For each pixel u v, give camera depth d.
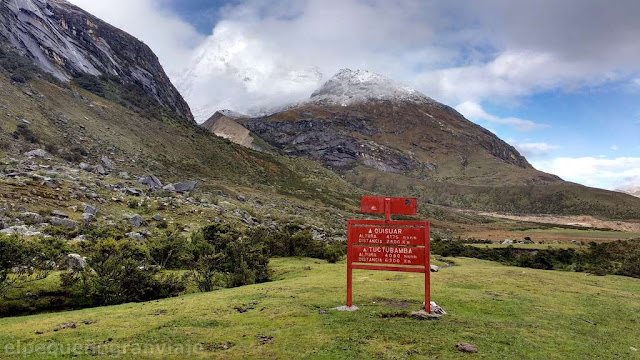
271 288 23.33
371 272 31.48
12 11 162.12
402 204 17.27
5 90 114.31
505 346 12.91
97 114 141.50
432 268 31.56
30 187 58.72
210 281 28.95
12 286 21.81
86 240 38.47
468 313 17.30
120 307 19.20
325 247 51.00
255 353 11.73
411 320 15.56
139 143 139.38
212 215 74.06
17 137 92.62
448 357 11.68
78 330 13.95
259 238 51.75
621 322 17.19
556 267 51.09
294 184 193.38
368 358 11.45
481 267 36.88
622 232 154.88
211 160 164.88
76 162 95.12
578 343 13.73
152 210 67.94
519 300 20.27
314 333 13.67
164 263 36.81
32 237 36.12
